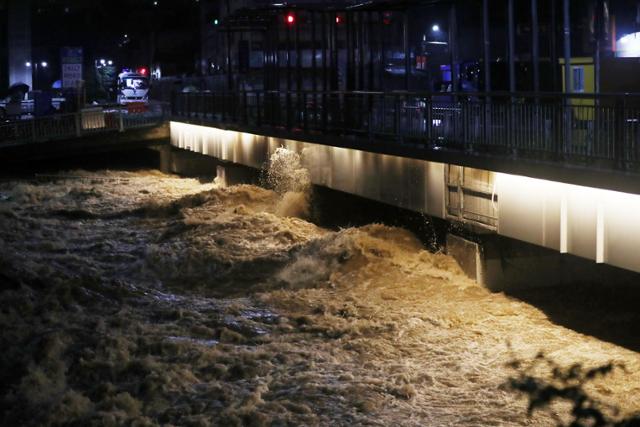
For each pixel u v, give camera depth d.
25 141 49.25
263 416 15.03
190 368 17.53
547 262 22.62
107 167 57.12
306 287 24.30
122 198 42.66
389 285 23.23
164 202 39.09
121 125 51.88
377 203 31.56
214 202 36.34
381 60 32.19
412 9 36.50
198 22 107.88
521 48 29.08
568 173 17.62
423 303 21.67
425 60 38.59
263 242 29.91
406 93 24.30
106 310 21.81
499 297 21.92
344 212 33.06
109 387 16.69
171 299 23.22
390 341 19.09
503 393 15.83
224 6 70.62
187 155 53.22
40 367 17.70
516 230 19.75
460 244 23.31
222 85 58.28
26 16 96.31
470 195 21.78
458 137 22.06
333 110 29.83
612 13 24.73
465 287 22.48
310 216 33.34
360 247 25.44
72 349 18.67
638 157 16.20
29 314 21.22
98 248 30.78
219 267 27.12
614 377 16.33
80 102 60.78
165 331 19.97
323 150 30.11
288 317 21.14
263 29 46.66
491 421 14.60
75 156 57.44
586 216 17.53
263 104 37.78
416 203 24.22
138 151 59.91
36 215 37.84
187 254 28.06
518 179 19.56
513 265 22.45
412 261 24.48
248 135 38.25
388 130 25.78
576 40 27.02
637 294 21.97
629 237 16.48
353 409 15.32
